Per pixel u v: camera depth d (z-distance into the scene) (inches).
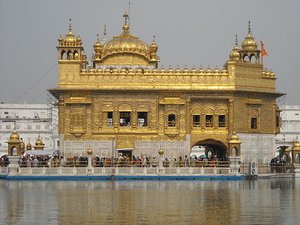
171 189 2266.2
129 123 3068.4
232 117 3051.2
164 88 3024.1
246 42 3280.0
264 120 3144.7
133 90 3021.7
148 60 3161.9
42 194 2064.5
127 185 2452.0
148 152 3034.0
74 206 1738.4
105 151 3031.5
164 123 3038.9
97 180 2711.6
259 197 1984.5
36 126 6289.4
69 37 3058.6
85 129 3029.0
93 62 3218.5
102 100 3036.4
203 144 3117.6
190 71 3061.0
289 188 2324.1
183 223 1443.2
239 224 1433.3
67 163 2834.6
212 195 2042.3
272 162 3043.8
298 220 1492.4
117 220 1482.5
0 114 6392.7
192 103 3058.6
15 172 2723.9
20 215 1563.7
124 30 3240.7
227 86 3053.6
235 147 2908.5
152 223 1440.7
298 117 6437.0
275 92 3154.5
